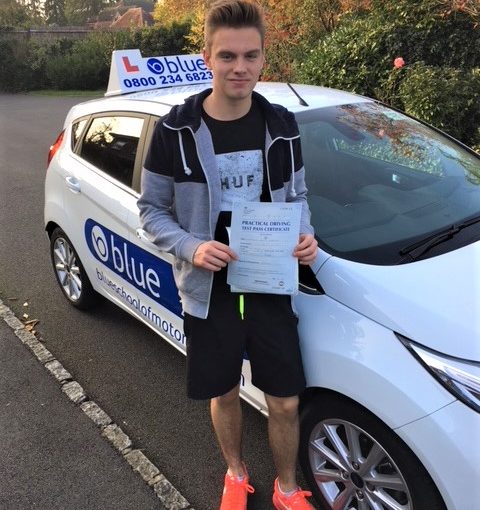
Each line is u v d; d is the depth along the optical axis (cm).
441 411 168
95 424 286
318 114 280
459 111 552
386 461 190
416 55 624
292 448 210
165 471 255
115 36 2411
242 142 179
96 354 349
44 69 2456
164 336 294
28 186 766
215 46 168
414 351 177
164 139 181
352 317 193
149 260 285
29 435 280
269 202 181
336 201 240
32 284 452
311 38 841
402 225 232
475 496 164
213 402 217
